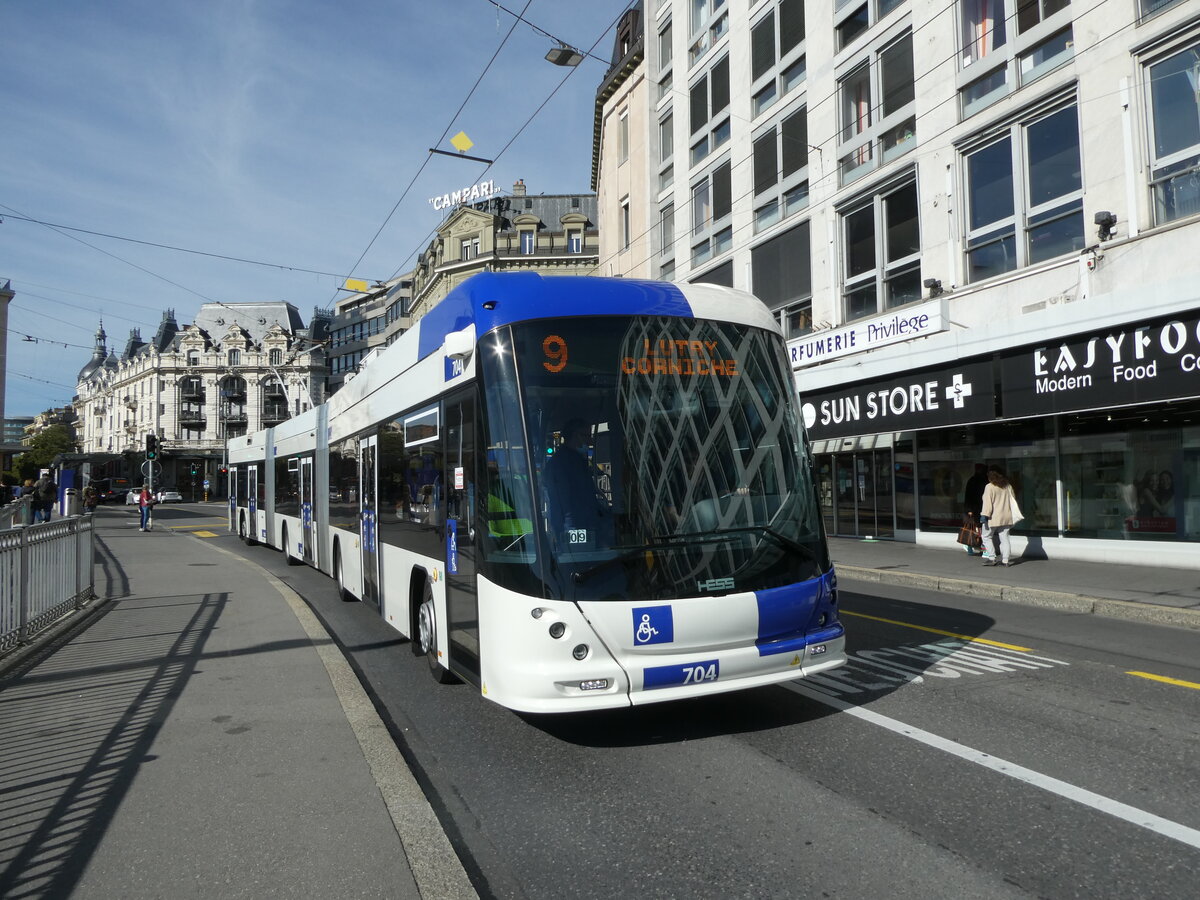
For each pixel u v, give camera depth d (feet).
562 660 14.79
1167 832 12.07
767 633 16.06
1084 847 11.63
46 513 86.63
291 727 17.34
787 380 18.28
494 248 171.01
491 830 12.78
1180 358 35.78
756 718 18.03
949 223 50.83
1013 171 46.88
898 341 52.90
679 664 15.17
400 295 241.96
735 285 74.69
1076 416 44.39
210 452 311.06
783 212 68.39
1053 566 41.96
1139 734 16.61
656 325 17.17
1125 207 40.52
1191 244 37.60
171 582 40.98
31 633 26.40
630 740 16.89
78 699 19.56
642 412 16.40
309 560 45.29
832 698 19.45
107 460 243.40
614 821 12.95
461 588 18.22
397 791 13.82
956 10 50.31
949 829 12.29
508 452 15.93
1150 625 28.81
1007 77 46.93
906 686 20.51
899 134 55.62
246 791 13.85
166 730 17.16
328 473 39.83
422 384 22.56
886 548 54.03
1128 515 41.68
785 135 68.03
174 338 335.88
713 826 12.64
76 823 12.64
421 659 25.14
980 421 45.70
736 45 74.13
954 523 52.70
